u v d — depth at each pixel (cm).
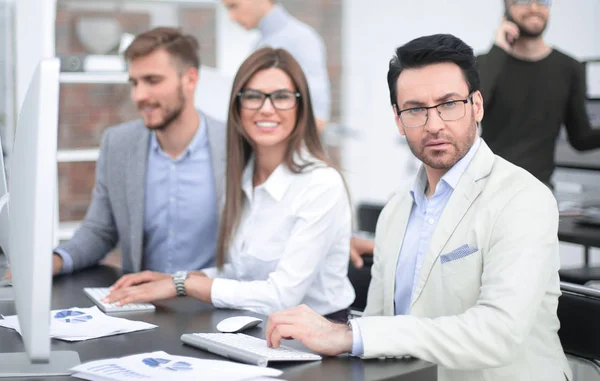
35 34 434
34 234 156
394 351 179
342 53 783
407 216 226
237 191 274
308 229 256
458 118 204
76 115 584
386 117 760
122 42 489
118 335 208
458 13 701
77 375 169
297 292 252
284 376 168
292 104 263
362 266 296
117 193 322
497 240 195
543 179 396
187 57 316
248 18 501
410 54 205
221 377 162
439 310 207
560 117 392
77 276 304
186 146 320
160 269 323
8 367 175
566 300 227
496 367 188
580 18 568
